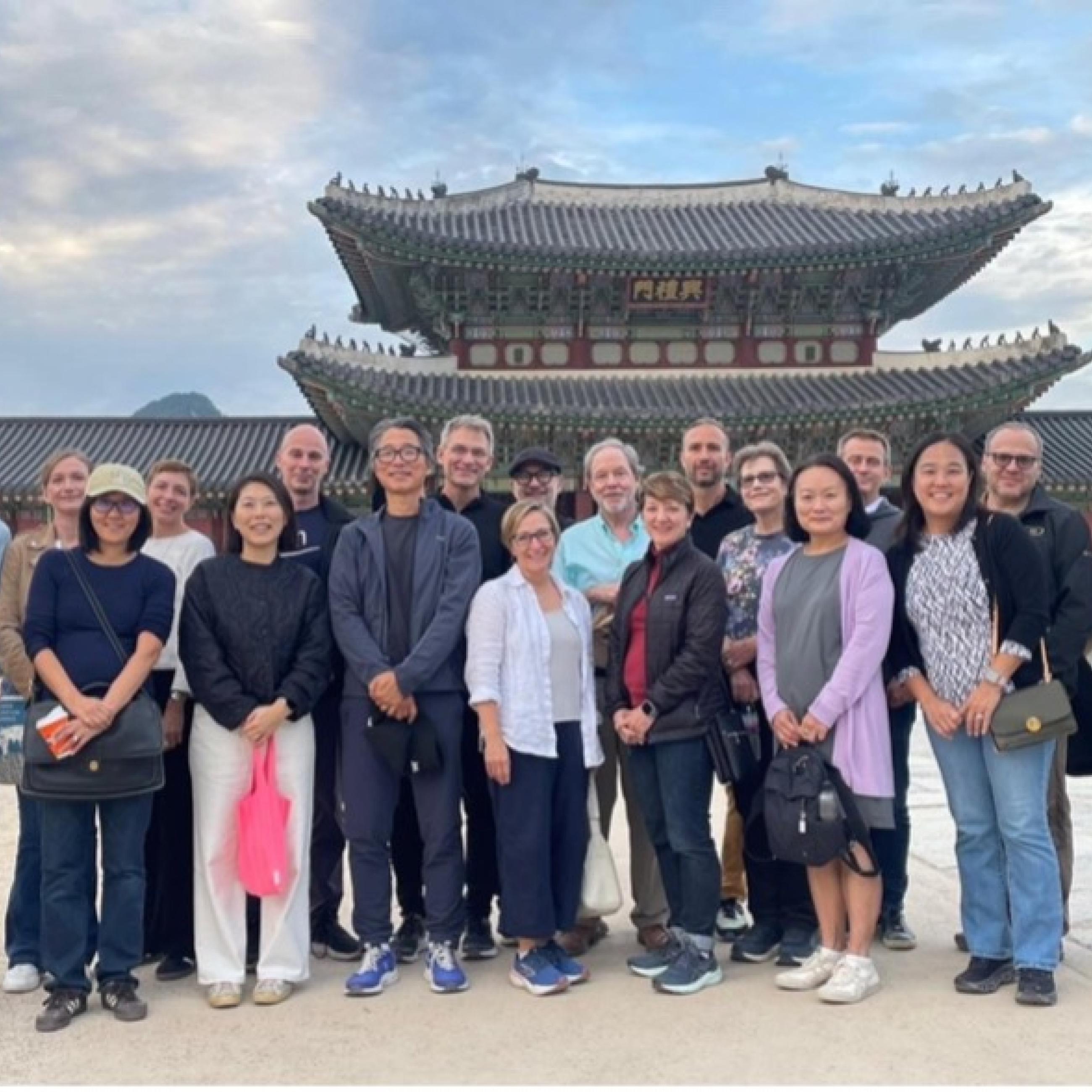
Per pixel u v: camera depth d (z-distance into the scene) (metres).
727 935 8.52
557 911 7.42
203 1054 6.18
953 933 8.39
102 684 6.74
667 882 7.62
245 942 7.31
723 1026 6.52
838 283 29.34
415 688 7.18
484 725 7.29
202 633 7.12
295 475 8.54
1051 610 7.20
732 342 29.89
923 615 7.16
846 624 7.12
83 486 7.74
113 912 6.87
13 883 7.85
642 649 7.56
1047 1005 6.73
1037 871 6.88
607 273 28.27
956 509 7.19
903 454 29.23
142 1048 6.28
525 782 7.27
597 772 8.46
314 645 7.29
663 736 7.33
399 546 7.55
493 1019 6.68
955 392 26.91
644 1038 6.36
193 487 8.39
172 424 33.12
